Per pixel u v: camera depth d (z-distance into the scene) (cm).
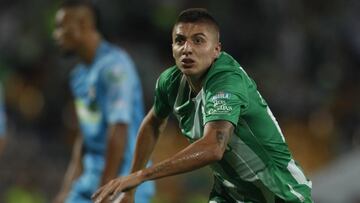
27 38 4347
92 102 2250
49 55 4281
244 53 4616
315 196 3028
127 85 2202
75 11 2245
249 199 1619
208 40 1476
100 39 2275
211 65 1495
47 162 3928
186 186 3747
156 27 4516
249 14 4681
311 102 4409
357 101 4466
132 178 1357
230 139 1523
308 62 4684
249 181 1580
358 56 4762
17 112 4147
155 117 1675
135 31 4509
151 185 2233
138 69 4238
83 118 2288
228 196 1652
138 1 4503
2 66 4253
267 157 1553
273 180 1568
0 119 2994
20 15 4425
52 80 4194
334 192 3011
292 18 4706
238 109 1430
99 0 4381
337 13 4853
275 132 1550
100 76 2217
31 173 3816
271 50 4638
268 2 4694
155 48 4506
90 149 2292
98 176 2267
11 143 3928
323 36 4728
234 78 1466
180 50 1475
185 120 1577
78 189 2298
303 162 4059
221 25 4559
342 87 4594
